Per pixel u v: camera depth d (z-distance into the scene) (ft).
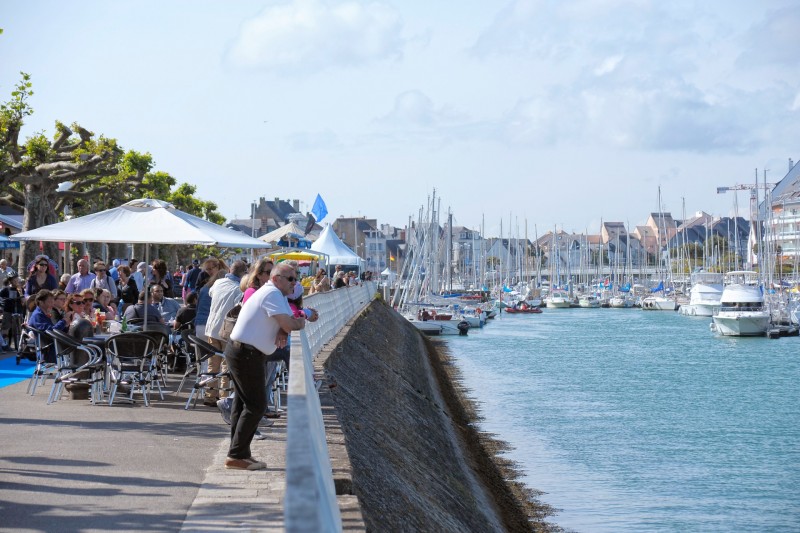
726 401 162.20
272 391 52.54
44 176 129.39
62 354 55.77
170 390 62.64
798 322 329.11
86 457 39.04
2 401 55.16
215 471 36.81
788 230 492.13
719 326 320.29
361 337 131.75
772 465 107.65
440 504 63.72
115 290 85.97
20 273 128.16
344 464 37.58
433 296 360.07
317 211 185.88
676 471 103.40
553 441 119.24
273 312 36.04
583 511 85.15
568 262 637.30
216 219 311.27
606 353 253.24
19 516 29.55
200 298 56.08
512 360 231.71
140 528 28.55
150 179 238.89
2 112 127.24
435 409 124.36
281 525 29.14
